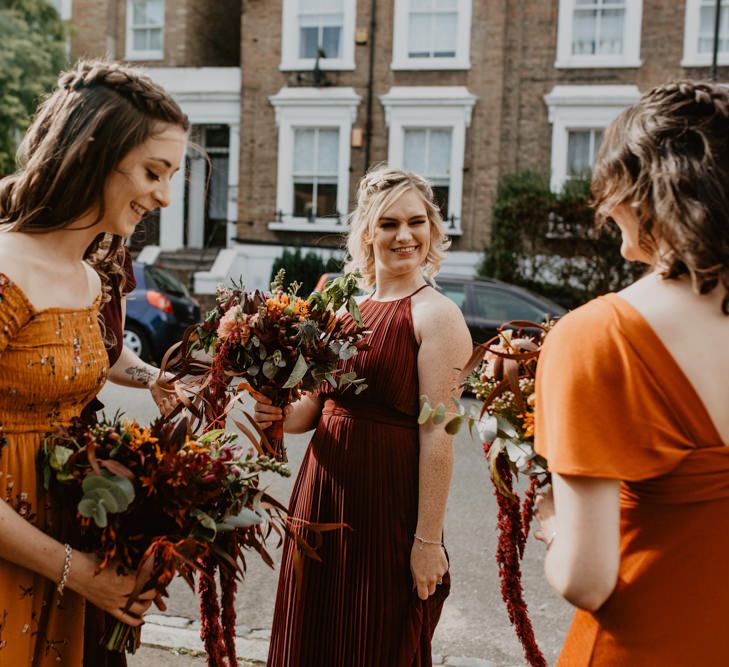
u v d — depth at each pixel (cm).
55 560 145
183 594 363
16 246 150
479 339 895
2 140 1327
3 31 1349
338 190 1495
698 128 116
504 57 1423
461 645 321
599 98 1380
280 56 1501
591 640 126
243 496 155
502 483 178
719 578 114
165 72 1565
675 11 1360
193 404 191
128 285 226
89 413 178
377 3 1454
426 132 1460
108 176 153
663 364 115
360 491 215
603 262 1224
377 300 232
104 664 183
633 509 120
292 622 223
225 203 1631
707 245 112
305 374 206
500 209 1267
